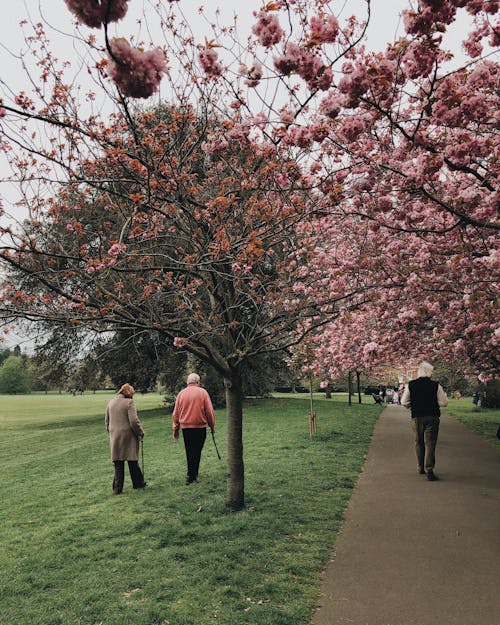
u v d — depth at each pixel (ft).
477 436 47.19
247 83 15.70
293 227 24.07
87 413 110.42
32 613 13.71
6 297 18.86
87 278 18.52
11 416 108.06
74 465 38.19
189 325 23.39
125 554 17.75
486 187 20.92
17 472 37.86
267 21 12.01
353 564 16.11
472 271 26.81
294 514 21.58
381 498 24.11
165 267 19.06
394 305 33.91
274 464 32.65
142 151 18.90
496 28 18.04
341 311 22.56
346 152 20.33
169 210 20.48
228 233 19.62
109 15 6.78
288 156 20.81
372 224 24.52
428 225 27.68
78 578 15.93
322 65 12.46
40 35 18.08
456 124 15.84
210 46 14.35
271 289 24.73
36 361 77.25
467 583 14.39
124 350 74.02
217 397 81.25
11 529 22.02
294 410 72.84
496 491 24.99
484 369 41.65
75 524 21.71
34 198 20.36
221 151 21.13
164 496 25.53
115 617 13.17
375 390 128.36
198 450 28.19
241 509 22.65
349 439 44.34
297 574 15.49
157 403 134.62
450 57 17.35
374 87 14.02
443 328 35.63
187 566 16.35
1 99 14.60
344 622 12.46
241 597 14.07
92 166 20.11
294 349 44.24
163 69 7.68
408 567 15.70
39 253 16.17
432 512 21.52
